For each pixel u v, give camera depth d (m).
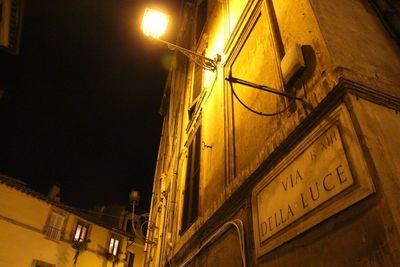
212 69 7.48
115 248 24.08
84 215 22.31
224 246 4.75
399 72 3.49
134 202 11.41
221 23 8.39
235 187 4.75
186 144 9.02
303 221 2.97
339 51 3.30
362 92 2.90
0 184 18.56
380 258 2.14
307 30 3.81
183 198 7.95
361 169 2.46
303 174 3.15
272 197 3.62
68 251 20.67
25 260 18.25
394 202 2.21
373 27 3.99
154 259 10.20
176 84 13.74
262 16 5.50
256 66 5.31
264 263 3.55
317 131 3.10
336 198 2.64
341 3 4.06
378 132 2.61
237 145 5.40
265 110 4.61
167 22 7.13
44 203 20.23
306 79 3.58
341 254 2.48
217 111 6.82
